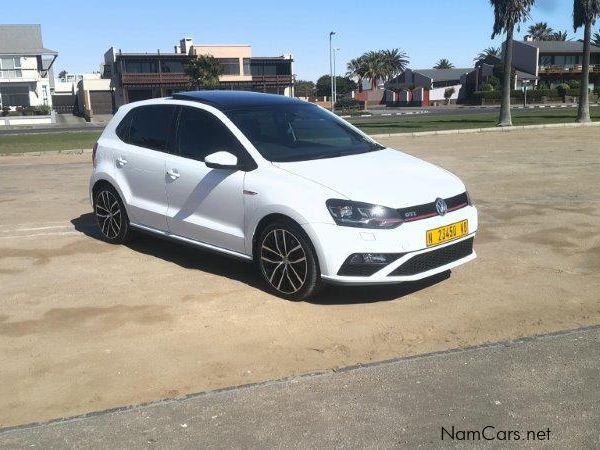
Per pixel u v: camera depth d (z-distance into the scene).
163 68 68.31
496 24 26.16
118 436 3.06
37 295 5.09
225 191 5.18
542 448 2.89
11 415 3.31
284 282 4.86
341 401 3.33
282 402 3.33
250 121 5.47
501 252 6.05
